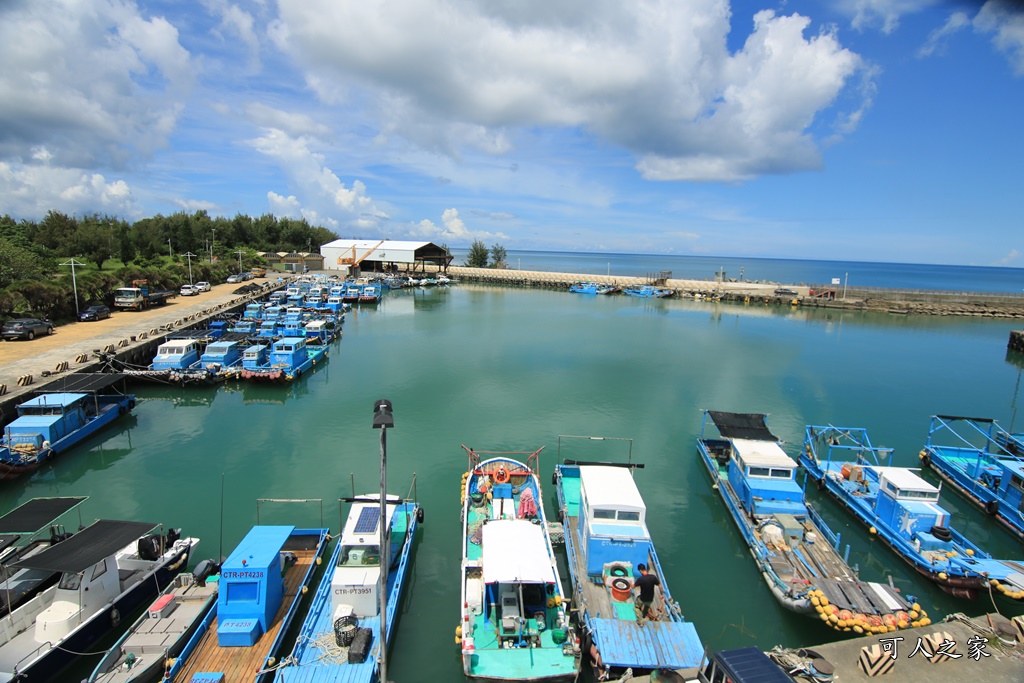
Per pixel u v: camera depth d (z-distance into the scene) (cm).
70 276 7044
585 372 5628
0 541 2141
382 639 1359
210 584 1975
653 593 1791
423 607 2044
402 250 14888
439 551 2386
